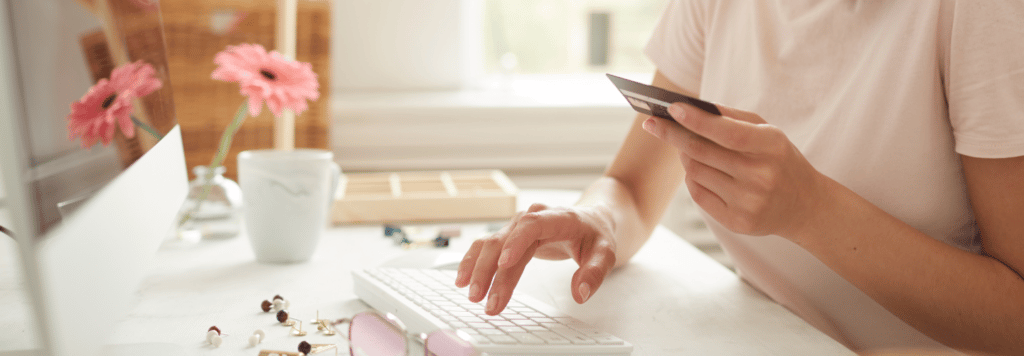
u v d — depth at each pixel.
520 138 1.59
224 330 0.56
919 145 0.62
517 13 1.80
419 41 1.70
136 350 0.50
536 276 0.73
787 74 0.73
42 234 0.31
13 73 0.30
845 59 0.68
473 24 1.77
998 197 0.55
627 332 0.56
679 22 0.88
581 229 0.61
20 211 0.29
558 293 0.67
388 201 1.00
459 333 0.49
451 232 0.92
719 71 0.82
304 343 0.50
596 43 1.86
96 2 0.44
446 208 1.01
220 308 0.62
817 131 0.69
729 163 0.51
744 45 0.78
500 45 1.82
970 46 0.55
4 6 0.30
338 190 1.06
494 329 0.50
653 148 0.85
